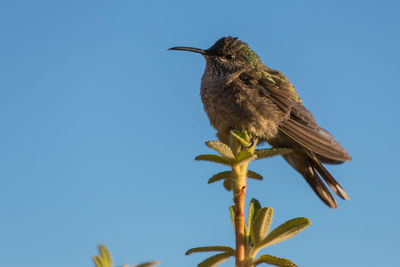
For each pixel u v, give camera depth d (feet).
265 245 11.45
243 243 11.51
